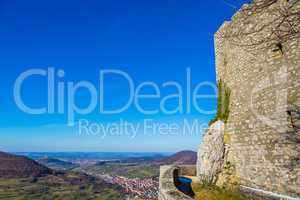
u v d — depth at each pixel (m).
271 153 11.16
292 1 9.72
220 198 12.98
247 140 12.80
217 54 16.75
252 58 12.72
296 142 10.05
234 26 14.34
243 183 12.83
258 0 6.36
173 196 9.80
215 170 14.66
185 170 22.23
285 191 10.33
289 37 8.41
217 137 15.07
